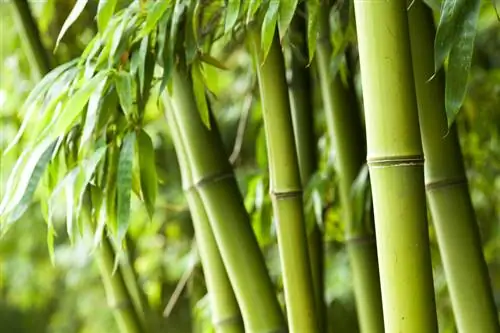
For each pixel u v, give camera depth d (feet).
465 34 6.62
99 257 8.53
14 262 15.28
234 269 7.73
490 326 7.40
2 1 10.75
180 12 7.55
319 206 8.92
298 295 7.52
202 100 7.63
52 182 7.81
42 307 18.20
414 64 7.34
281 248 7.55
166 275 13.26
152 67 7.57
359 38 6.72
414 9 7.30
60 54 10.16
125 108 7.34
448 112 6.63
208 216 7.80
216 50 9.93
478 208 10.94
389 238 6.71
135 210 12.34
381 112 6.68
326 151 9.86
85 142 7.52
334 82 8.55
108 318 15.30
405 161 6.68
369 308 8.46
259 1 7.18
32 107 7.61
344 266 12.41
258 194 9.20
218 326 8.02
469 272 7.41
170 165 13.43
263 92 7.55
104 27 7.45
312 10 7.57
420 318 6.69
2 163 9.70
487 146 10.08
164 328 14.66
